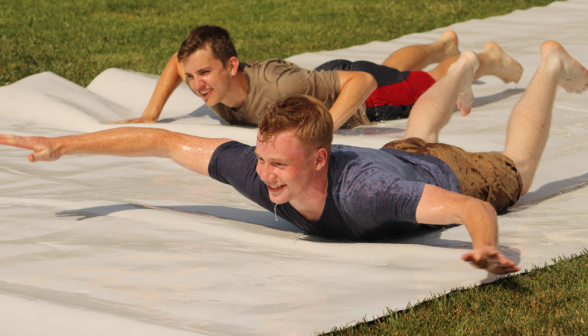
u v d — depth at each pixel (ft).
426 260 8.18
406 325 6.55
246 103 16.85
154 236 9.39
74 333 6.26
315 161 8.21
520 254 8.36
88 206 10.93
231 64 16.39
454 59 19.97
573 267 7.87
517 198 10.97
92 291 7.34
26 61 30.66
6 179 13.30
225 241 9.20
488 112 19.17
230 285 7.47
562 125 16.31
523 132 11.51
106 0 49.80
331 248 8.72
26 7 46.14
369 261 8.22
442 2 49.42
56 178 13.47
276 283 7.52
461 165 10.15
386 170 8.59
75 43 35.81
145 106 21.62
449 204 7.73
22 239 9.25
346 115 16.11
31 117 19.17
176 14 47.26
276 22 44.39
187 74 16.66
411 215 8.02
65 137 9.67
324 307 6.87
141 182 13.30
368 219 8.58
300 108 8.00
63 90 21.18
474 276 7.63
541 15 37.86
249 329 6.37
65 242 9.12
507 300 7.09
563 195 11.79
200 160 9.68
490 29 34.91
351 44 36.24
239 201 11.94
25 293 7.21
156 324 6.30
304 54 29.84
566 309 6.92
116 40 37.22
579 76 12.66
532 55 27.04
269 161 8.08
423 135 12.12
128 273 7.88
